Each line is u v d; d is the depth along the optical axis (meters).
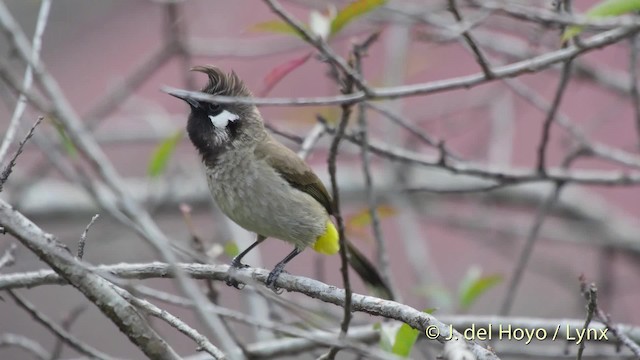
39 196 15.59
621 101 15.90
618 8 8.00
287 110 14.43
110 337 16.22
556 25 8.87
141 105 16.92
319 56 8.75
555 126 18.38
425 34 10.49
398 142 14.96
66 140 8.74
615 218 16.69
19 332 16.06
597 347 10.33
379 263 9.59
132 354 16.20
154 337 6.22
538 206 17.11
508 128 15.90
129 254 16.34
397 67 13.87
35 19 17.83
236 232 12.76
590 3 17.61
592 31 10.12
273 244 17.28
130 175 18.41
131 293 6.82
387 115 10.57
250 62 17.58
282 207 8.92
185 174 16.06
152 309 6.55
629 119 18.45
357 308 6.88
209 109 9.01
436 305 11.11
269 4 7.77
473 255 17.89
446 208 17.56
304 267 17.06
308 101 7.52
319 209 9.08
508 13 8.58
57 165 8.87
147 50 18.67
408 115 16.97
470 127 17.42
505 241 16.34
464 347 5.83
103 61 18.55
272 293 7.01
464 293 10.23
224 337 5.71
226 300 15.37
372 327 8.57
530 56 11.76
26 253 13.41
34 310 7.64
